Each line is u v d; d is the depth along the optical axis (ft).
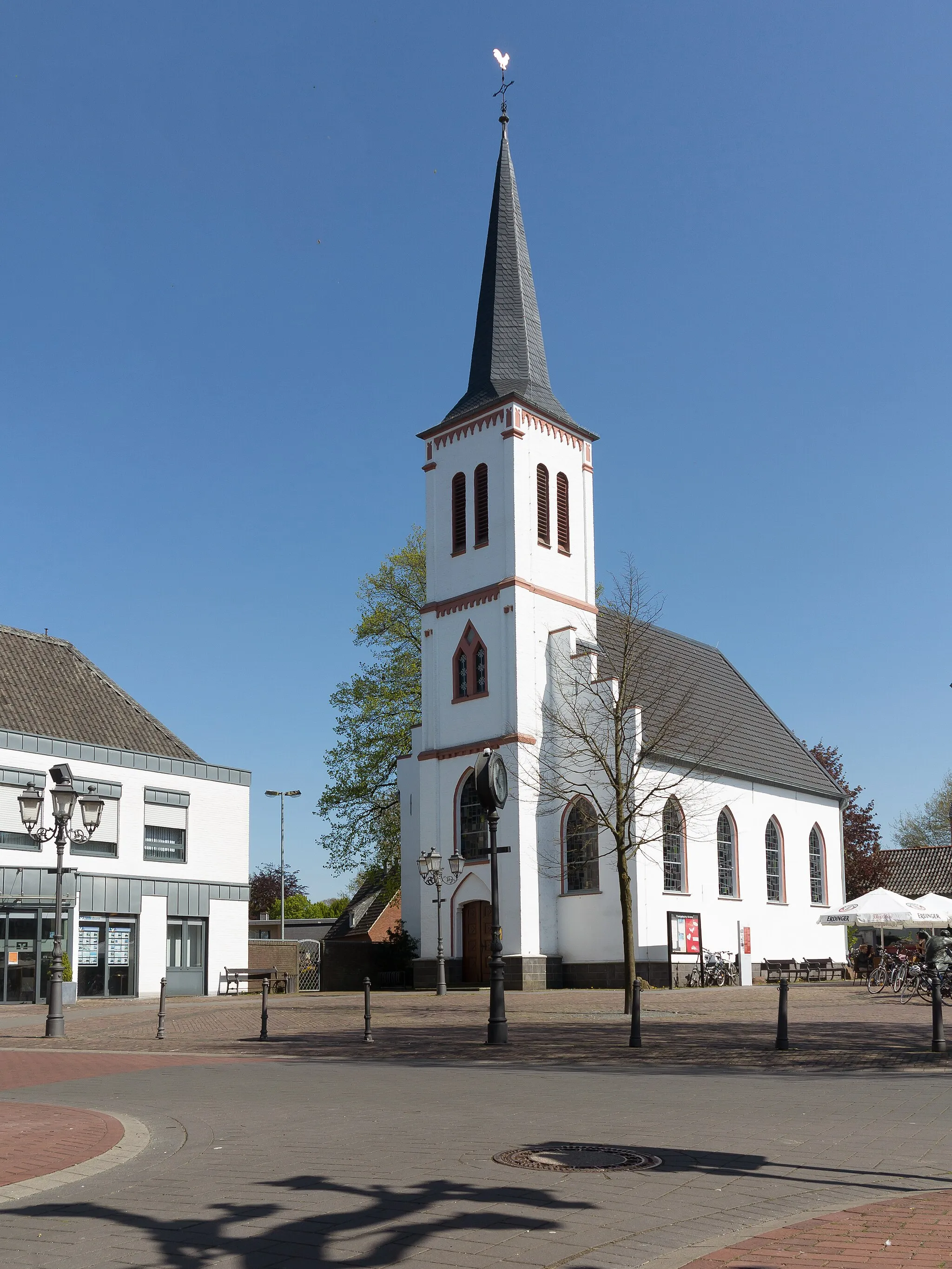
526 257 160.86
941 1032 56.24
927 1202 24.40
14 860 121.60
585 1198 24.90
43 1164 29.94
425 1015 90.94
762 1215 23.72
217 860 144.46
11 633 144.36
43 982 121.80
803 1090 42.93
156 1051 66.85
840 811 179.73
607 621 149.89
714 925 144.77
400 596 168.45
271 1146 32.17
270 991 144.56
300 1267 20.08
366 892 231.09
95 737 136.87
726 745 158.40
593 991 123.34
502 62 165.48
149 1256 20.88
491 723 140.15
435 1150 30.78
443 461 152.97
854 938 195.52
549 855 136.56
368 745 165.68
